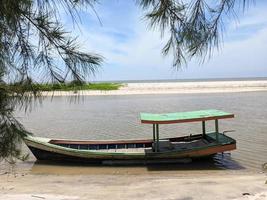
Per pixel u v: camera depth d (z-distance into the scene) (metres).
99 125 26.03
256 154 15.66
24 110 3.35
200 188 9.84
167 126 24.89
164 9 3.07
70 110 36.31
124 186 10.62
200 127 24.31
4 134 3.41
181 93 55.41
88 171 13.62
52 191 10.12
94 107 38.66
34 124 27.02
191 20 3.07
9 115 3.38
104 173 13.30
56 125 26.42
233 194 9.11
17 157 3.70
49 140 15.91
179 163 14.45
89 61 3.27
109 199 9.10
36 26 3.15
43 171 13.38
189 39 3.10
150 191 9.76
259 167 13.52
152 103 40.84
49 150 14.76
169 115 15.43
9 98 3.27
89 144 16.16
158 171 13.50
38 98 3.32
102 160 14.69
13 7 2.93
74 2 2.94
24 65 3.26
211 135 16.00
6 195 9.52
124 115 31.31
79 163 14.84
